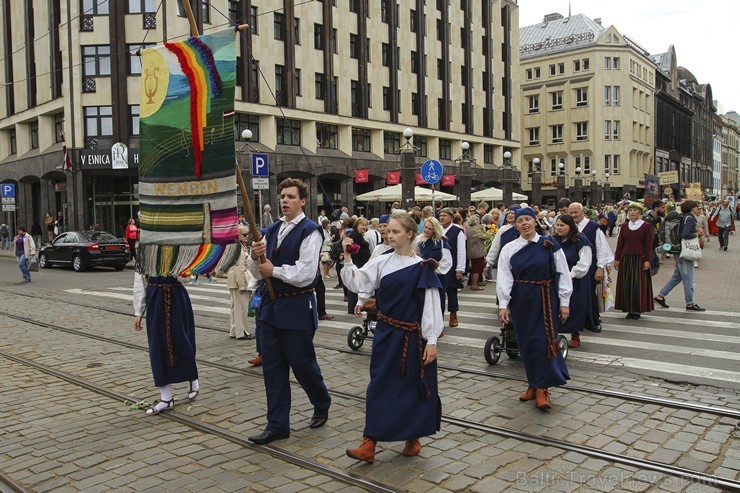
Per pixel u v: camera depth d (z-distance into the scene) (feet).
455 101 159.84
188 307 20.93
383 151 137.69
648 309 34.53
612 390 21.49
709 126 342.23
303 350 17.48
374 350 15.76
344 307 42.88
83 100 103.60
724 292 45.52
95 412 20.70
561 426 18.04
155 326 20.27
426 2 150.41
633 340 29.48
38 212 129.29
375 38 136.15
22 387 23.98
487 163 175.94
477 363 25.86
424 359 15.43
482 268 49.57
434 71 152.76
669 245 38.04
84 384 24.06
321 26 124.16
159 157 17.97
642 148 226.79
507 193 96.58
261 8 111.86
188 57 17.38
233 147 16.55
